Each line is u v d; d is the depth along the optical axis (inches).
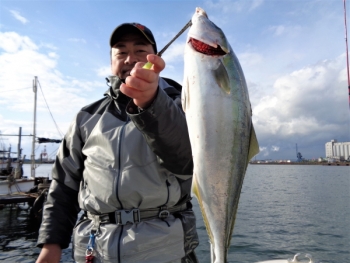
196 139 27.5
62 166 40.8
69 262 138.6
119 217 32.4
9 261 146.4
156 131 26.5
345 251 150.6
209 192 27.5
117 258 30.8
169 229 32.0
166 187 33.0
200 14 30.9
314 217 231.9
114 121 36.4
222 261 27.3
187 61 29.9
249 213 250.2
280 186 512.1
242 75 30.2
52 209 39.1
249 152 29.6
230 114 28.1
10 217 249.0
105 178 33.5
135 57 38.6
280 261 75.2
